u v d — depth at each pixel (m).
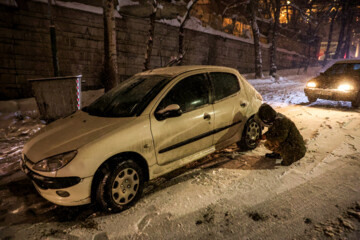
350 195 2.54
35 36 9.10
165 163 2.79
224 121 3.36
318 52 33.62
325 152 3.78
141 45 12.30
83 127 2.59
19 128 5.89
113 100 3.05
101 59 10.95
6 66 8.70
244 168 3.35
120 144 2.35
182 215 2.35
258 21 21.66
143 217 2.35
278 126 3.16
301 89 12.66
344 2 27.28
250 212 2.34
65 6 9.48
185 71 3.10
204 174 3.21
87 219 2.35
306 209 2.34
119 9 11.20
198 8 15.48
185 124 2.86
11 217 2.42
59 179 2.14
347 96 6.96
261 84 14.86
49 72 9.65
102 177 2.28
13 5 8.38
